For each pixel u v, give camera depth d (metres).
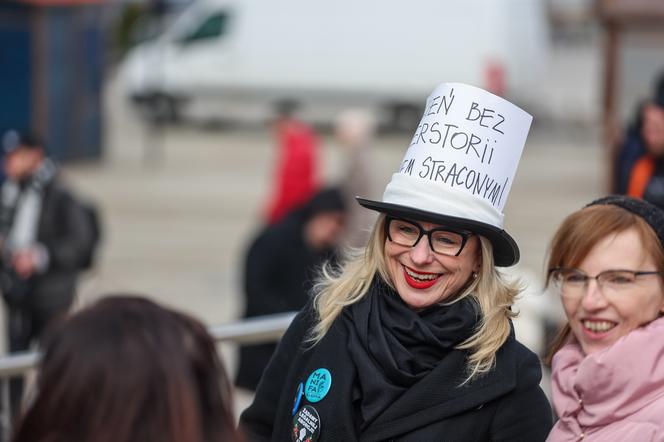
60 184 9.08
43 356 2.48
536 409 3.71
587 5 36.84
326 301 3.93
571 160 28.62
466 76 30.22
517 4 30.17
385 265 3.84
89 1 24.19
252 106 32.69
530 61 30.66
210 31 32.59
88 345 2.43
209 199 21.78
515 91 30.16
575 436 3.68
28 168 8.96
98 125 25.97
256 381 7.04
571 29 36.91
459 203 3.66
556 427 3.77
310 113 32.22
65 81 24.39
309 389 3.78
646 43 15.55
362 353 3.71
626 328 3.75
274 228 7.84
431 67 30.67
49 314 8.86
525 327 8.06
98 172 24.77
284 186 13.52
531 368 3.74
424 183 3.69
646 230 3.74
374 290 3.83
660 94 7.90
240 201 21.72
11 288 8.90
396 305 3.74
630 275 3.72
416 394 3.61
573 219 3.84
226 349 9.52
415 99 31.19
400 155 28.83
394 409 3.61
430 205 3.67
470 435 3.62
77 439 2.39
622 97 15.73
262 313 7.70
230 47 32.41
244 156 28.66
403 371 3.64
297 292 7.77
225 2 32.34
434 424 3.61
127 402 2.39
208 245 17.20
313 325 3.99
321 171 26.08
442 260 3.70
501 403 3.66
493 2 29.81
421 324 3.67
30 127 22.98
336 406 3.70
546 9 33.94
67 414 2.40
